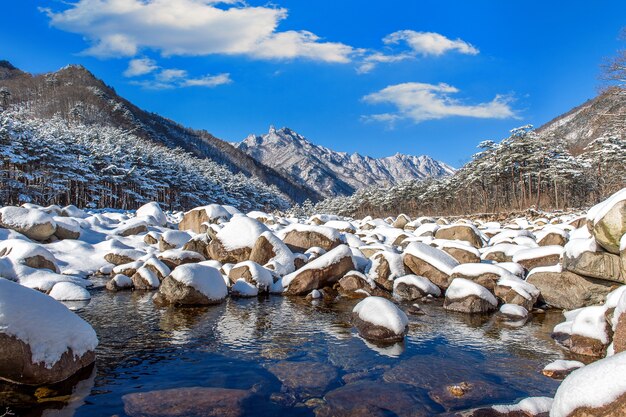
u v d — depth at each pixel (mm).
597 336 7859
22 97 148500
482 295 11539
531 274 12602
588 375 4137
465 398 5891
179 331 9141
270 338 8750
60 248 17234
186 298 11547
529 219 36906
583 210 41594
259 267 14008
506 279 12305
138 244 19703
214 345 8195
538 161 54438
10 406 5332
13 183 48844
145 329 9242
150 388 6062
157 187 74688
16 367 5773
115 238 19422
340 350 7996
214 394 5824
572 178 53938
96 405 5457
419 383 6438
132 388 6047
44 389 5887
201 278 11914
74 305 11445
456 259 15695
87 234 19969
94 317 10219
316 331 9305
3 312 5754
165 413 5270
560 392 4328
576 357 7719
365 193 98562
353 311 10062
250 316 10625
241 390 6012
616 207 9680
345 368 7062
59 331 6375
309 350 7977
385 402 5746
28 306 6082
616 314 6527
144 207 25953
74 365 6527
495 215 42188
